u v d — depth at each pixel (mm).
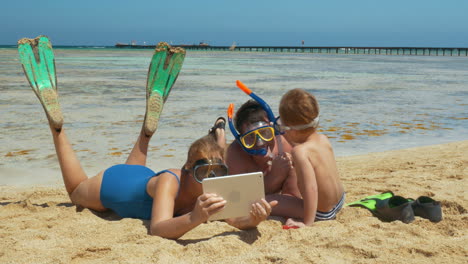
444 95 14594
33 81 3697
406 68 33938
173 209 3088
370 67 35094
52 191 4426
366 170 5398
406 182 4594
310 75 24062
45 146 6734
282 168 3457
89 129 8016
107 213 3564
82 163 5734
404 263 2338
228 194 2787
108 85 16703
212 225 3109
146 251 2623
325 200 3176
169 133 7738
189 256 2570
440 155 6184
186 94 13797
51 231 3037
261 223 3168
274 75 23734
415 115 10234
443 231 2953
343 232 2889
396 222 3039
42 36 4012
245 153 3580
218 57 61969
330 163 3213
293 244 2688
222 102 11914
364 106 11656
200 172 2957
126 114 9773
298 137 3238
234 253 2617
